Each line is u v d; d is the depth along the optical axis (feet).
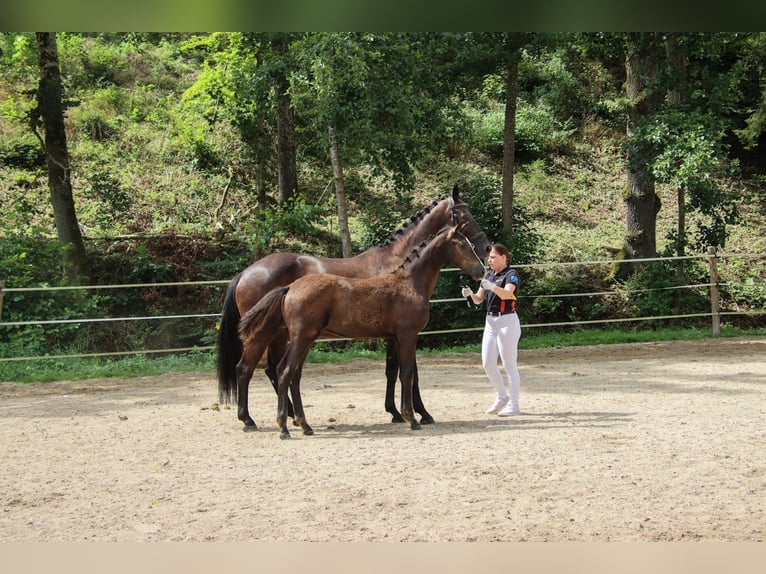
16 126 71.77
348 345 56.44
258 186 70.23
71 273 56.34
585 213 78.18
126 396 35.04
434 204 28.53
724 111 57.31
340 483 19.93
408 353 25.75
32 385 39.32
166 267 60.34
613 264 66.08
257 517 17.51
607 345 50.60
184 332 58.13
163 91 85.25
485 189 61.77
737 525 16.57
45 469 22.07
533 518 17.06
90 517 17.76
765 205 81.46
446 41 53.01
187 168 74.23
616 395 31.55
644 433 24.61
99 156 73.15
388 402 27.35
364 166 77.05
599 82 92.68
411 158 55.88
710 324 63.36
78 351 51.01
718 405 29.09
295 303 25.13
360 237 66.80
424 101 51.57
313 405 31.07
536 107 91.86
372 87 49.19
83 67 85.46
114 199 66.23
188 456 23.21
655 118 54.70
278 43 58.39
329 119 50.06
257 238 60.39
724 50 67.36
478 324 57.26
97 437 26.08
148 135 77.46
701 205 58.90
